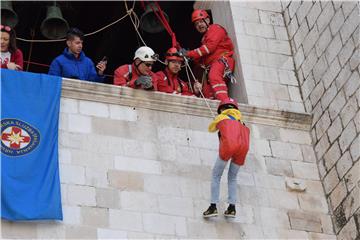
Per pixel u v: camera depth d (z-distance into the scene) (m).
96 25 49.31
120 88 36.00
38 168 32.78
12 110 33.66
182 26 50.22
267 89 39.38
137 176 34.38
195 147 36.00
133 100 36.09
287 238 34.84
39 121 33.91
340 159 36.12
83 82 35.62
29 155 32.94
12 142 32.97
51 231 31.91
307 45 39.84
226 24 41.75
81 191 33.25
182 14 49.56
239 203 35.19
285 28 41.78
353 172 35.25
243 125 34.31
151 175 34.62
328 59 38.12
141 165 34.72
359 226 34.38
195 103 36.97
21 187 32.09
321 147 37.44
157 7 41.97
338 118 36.75
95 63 49.16
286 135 37.94
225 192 35.25
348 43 36.88
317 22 39.34
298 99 39.47
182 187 34.75
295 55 40.69
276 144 37.47
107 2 48.31
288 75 40.12
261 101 38.94
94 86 35.75
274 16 42.00
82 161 34.00
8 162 32.47
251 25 41.22
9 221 31.48
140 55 36.84
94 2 48.12
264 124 37.94
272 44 40.94
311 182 36.78
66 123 34.72
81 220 32.56
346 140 36.00
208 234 33.88
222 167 33.81
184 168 35.28
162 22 40.97
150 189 34.22
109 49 48.12
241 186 35.72
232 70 40.00
